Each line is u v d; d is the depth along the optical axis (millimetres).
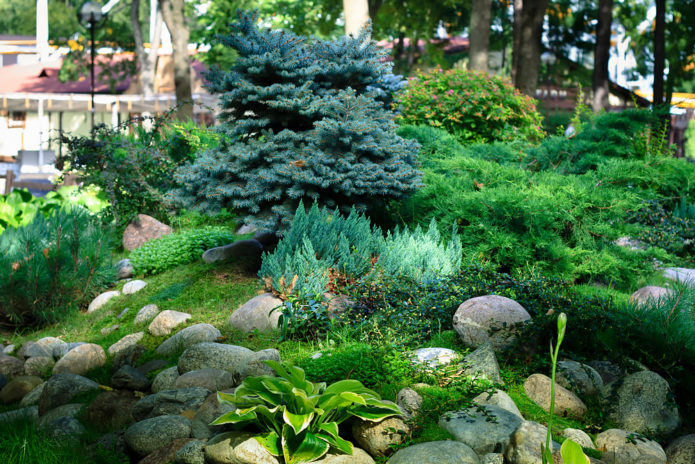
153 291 8086
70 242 8555
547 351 5383
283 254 6859
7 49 47062
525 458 4035
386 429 4344
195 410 4945
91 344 6609
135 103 33812
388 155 8062
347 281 6672
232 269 8125
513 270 7570
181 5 19719
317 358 5180
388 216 8883
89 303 8664
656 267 8438
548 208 7758
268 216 7965
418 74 13812
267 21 29922
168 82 36188
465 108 12516
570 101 33281
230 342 6184
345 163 7586
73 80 35250
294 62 7965
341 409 4469
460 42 36625
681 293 5727
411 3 29656
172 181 10750
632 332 5410
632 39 35875
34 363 6762
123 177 10289
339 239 7074
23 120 36062
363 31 8461
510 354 5270
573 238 8242
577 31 33250
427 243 7137
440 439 4348
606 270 7766
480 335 5465
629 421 4684
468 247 7789
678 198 9898
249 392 4441
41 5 44219
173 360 6098
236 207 8156
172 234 9492
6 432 4930
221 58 30000
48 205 11164
